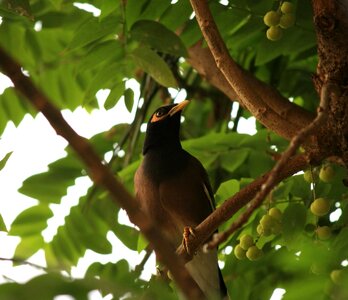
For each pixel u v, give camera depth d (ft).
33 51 38.11
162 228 34.32
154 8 29.96
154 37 29.07
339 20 22.63
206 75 34.22
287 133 24.84
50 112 13.75
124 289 14.06
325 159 23.41
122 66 30.37
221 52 25.18
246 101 25.17
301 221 25.61
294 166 23.41
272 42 31.27
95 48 30.40
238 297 29.68
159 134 35.50
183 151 34.24
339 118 22.59
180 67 42.24
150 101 36.01
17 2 27.89
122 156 39.63
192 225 34.01
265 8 30.27
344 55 22.72
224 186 30.22
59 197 35.81
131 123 35.94
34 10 36.11
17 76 13.79
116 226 33.88
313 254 21.34
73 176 36.27
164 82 28.68
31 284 13.43
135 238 33.42
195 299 13.01
